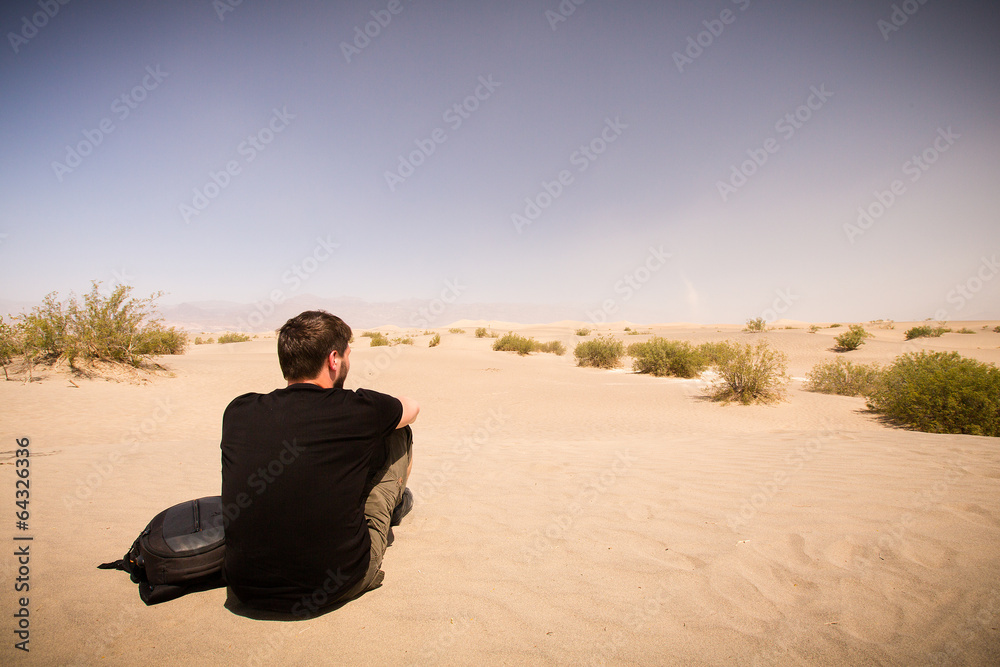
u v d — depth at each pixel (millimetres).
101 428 8688
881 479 4082
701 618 1996
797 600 2125
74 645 1836
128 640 1874
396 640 1868
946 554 2520
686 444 6723
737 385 13469
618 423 10414
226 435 2020
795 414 11336
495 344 32875
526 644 1832
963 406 8508
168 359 18234
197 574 2168
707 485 4117
